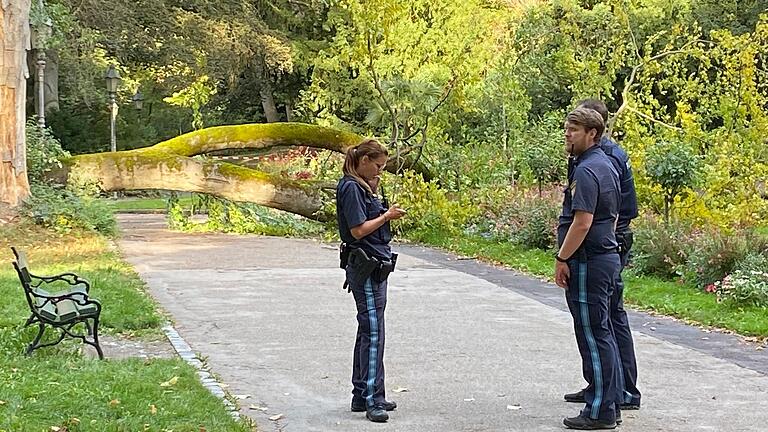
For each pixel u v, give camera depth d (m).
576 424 5.99
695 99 19.83
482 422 6.14
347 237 6.24
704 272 11.96
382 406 6.22
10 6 16.58
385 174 19.62
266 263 14.86
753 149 15.63
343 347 8.56
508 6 32.84
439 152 20.19
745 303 10.48
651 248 13.08
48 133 19.16
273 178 19.59
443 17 23.22
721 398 6.84
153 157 19.20
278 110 38.78
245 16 31.64
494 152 20.50
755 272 10.82
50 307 7.97
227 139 20.36
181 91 31.28
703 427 6.07
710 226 13.33
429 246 17.86
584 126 5.98
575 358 8.18
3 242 15.26
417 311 10.62
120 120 41.31
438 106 19.69
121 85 35.62
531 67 26.78
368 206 6.21
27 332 7.99
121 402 6.07
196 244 17.72
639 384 7.27
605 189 5.88
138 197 34.97
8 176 16.66
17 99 16.81
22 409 5.80
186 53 30.89
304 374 7.48
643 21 28.19
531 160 18.81
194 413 5.98
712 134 16.22
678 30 20.08
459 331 9.42
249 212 20.58
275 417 6.19
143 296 10.86
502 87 21.86
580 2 29.05
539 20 27.70
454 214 18.41
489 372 7.62
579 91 20.75
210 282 12.68
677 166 13.91
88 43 27.94
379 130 22.78
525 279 13.41
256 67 34.00
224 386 7.02
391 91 19.36
